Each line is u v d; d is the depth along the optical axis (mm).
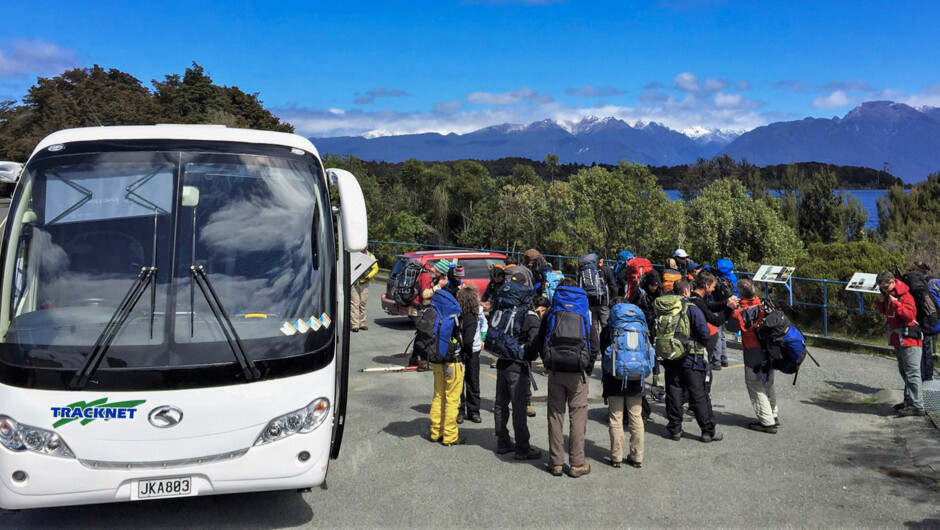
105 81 83750
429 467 6285
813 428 7484
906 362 7758
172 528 4980
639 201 23234
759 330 7238
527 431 6492
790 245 20859
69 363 4297
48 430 4258
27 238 4629
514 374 6457
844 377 9766
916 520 5105
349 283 5582
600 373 10234
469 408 7828
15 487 4250
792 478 6008
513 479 5992
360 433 7305
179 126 5355
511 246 29250
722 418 7957
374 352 11594
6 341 4352
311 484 4703
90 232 4703
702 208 21734
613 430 6285
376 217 34062
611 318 6383
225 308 4645
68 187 4785
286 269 4914
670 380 7129
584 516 5188
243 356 4520
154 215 4797
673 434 7133
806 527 4992
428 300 10156
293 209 5137
